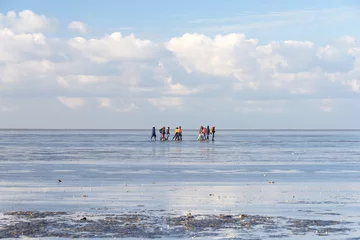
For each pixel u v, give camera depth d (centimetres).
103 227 1573
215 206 1956
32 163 3975
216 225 1603
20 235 1470
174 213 1808
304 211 1850
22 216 1744
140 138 11769
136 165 3809
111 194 2270
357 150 6150
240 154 5206
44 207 1930
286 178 2945
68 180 2817
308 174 3186
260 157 4738
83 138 11856
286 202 2052
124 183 2681
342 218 1722
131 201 2075
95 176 3031
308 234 1489
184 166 3731
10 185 2588
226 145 7488
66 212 1825
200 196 2212
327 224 1623
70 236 1462
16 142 8881
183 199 2127
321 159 4506
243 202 2050
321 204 2005
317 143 8650
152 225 1603
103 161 4184
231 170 3434
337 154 5278
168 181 2778
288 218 1719
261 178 2944
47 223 1628
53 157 4669
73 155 4969
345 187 2528
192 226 1590
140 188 2478
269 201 2078
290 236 1466
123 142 8731
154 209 1888
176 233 1499
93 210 1866
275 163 4034
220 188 2484
